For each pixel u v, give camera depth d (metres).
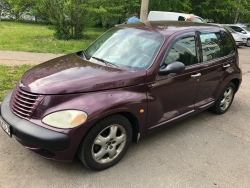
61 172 3.15
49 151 2.86
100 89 3.06
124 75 3.26
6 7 22.53
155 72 3.47
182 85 3.92
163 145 3.93
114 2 13.52
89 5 12.42
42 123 2.83
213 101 4.80
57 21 13.08
